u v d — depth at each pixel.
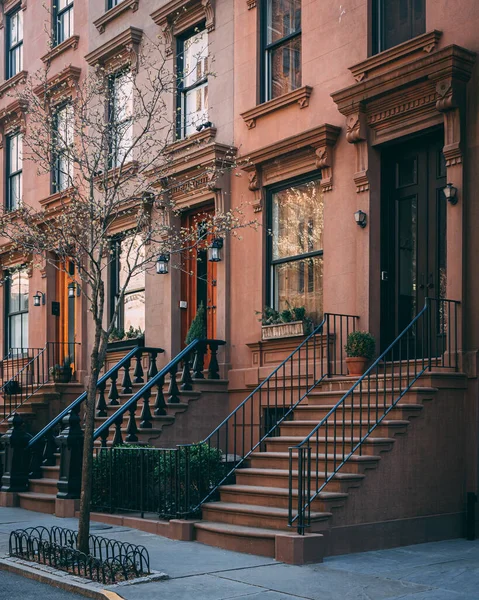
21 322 20.98
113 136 12.40
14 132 20.39
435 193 11.86
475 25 11.11
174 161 13.87
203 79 15.77
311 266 13.58
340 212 12.80
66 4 20.00
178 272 16.05
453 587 7.70
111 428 14.24
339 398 11.50
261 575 8.18
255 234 14.37
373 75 12.43
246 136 14.72
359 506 9.55
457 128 10.98
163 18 16.36
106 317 17.84
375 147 12.38
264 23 14.78
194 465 10.85
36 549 9.52
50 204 18.17
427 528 10.10
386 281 12.36
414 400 10.31
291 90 14.12
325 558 9.02
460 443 10.61
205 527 9.88
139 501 11.48
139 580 7.91
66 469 12.38
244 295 14.48
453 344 10.84
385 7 12.70
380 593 7.47
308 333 13.12
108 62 17.83
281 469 10.64
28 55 21.09
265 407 13.73
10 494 13.59
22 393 18.34
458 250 10.85
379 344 12.17
